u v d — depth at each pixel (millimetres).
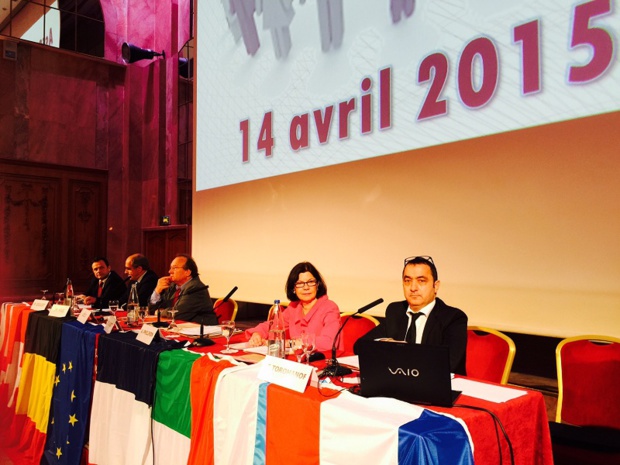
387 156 3240
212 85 4820
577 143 2402
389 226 3260
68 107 7418
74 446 2342
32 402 2881
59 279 7250
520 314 2654
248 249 4418
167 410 1883
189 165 7379
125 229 7746
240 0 4414
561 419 1920
